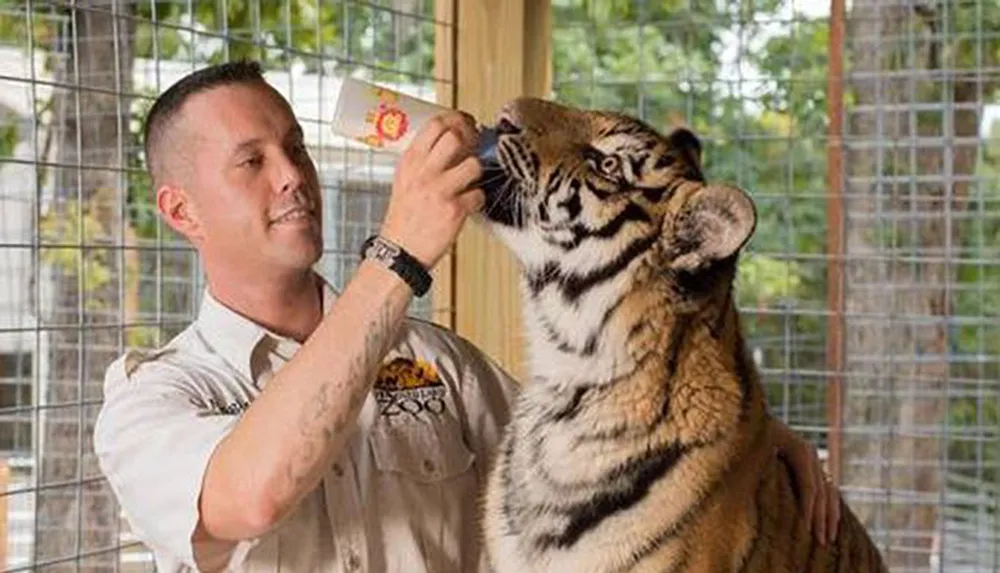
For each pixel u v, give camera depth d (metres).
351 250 4.84
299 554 3.39
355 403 3.06
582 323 3.44
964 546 5.87
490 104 4.29
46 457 5.85
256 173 3.43
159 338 5.42
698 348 3.41
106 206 6.23
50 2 4.23
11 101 6.25
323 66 5.44
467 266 4.27
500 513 3.55
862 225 5.84
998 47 6.23
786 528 3.49
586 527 3.40
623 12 7.66
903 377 5.89
